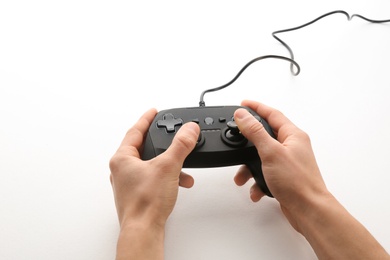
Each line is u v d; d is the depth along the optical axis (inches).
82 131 21.2
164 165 14.9
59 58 25.9
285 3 31.5
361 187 18.9
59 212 17.3
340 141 21.1
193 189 18.5
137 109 22.7
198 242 16.4
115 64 25.6
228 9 30.5
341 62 26.3
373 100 23.7
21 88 23.6
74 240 16.4
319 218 14.7
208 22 29.2
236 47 27.2
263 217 17.4
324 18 30.2
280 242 16.5
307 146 16.8
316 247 14.7
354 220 14.7
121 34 27.9
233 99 23.4
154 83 24.4
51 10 29.6
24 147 20.1
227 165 16.8
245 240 16.5
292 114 22.6
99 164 19.5
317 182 15.8
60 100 23.1
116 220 17.2
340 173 19.5
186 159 16.3
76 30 28.0
